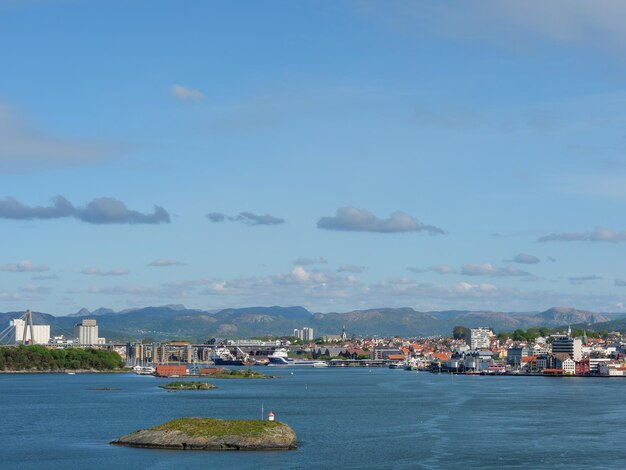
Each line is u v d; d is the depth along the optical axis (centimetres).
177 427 19362
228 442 18562
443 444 19788
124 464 16750
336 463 17000
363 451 18612
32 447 19262
